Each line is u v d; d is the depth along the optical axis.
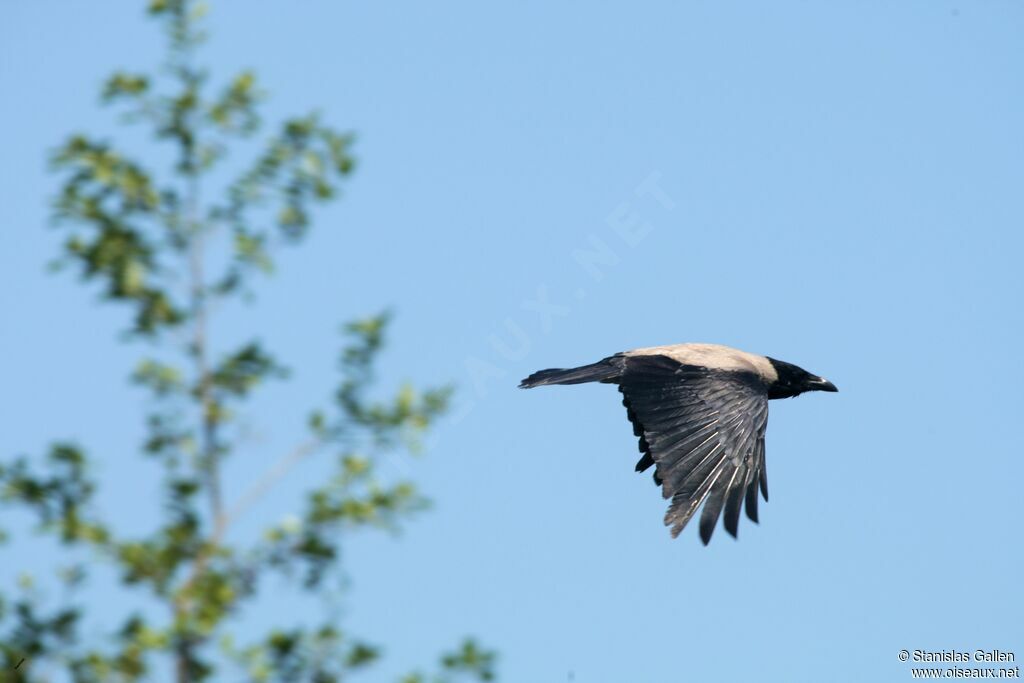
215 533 10.46
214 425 10.87
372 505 10.55
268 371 11.00
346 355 11.18
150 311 11.08
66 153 11.62
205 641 9.83
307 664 9.94
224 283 11.45
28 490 10.23
